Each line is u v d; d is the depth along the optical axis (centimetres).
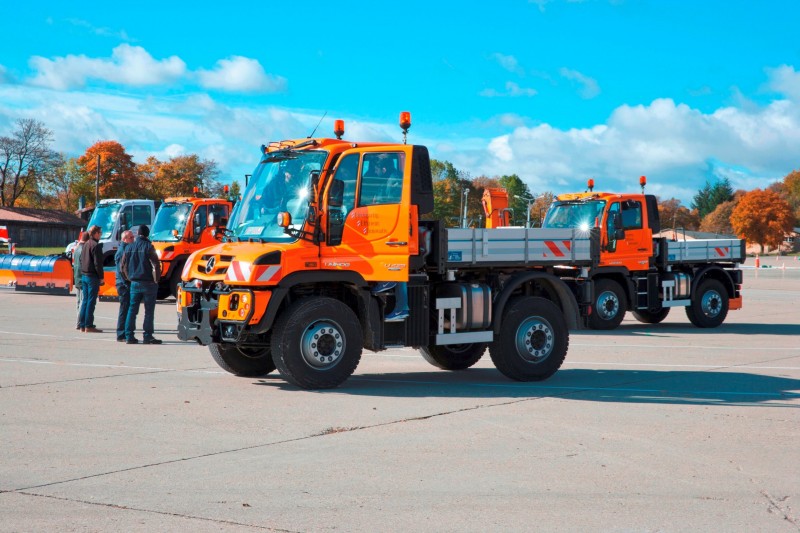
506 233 1084
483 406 880
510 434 740
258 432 742
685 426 783
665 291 1962
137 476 593
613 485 578
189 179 11388
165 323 1917
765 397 955
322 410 848
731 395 968
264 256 943
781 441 720
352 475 599
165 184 11306
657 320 2148
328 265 974
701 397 952
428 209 1020
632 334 1795
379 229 1003
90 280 1666
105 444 693
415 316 1022
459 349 1205
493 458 652
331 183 973
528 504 531
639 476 602
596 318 1884
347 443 700
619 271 1902
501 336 1070
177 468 616
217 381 1043
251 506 523
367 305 997
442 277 1060
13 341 1496
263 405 875
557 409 866
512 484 578
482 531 479
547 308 1096
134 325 1477
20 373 1101
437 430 755
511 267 1105
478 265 1060
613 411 858
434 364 1208
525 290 1117
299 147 1011
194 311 1016
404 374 1156
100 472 604
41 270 2916
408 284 1012
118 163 9894
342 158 987
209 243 2617
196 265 1014
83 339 1543
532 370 1079
